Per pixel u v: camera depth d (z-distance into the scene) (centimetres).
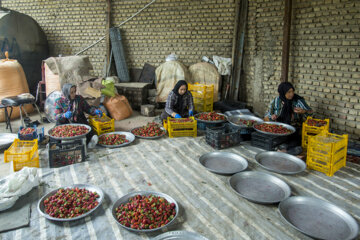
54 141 429
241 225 262
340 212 271
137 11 797
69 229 255
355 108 487
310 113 464
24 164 366
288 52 578
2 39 694
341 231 250
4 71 612
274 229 256
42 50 794
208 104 655
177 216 274
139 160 400
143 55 822
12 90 626
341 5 489
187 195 311
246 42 707
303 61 570
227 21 732
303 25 560
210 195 311
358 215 277
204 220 269
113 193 315
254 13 672
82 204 280
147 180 345
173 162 394
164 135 500
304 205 284
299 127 477
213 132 439
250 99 725
